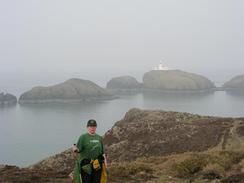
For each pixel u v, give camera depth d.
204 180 16.20
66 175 16.88
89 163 10.14
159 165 20.16
